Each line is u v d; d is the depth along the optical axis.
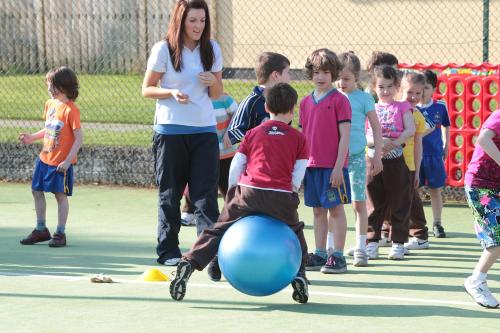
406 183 14.15
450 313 10.62
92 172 21.75
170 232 13.58
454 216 18.03
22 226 17.19
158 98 13.24
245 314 10.55
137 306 10.93
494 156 10.49
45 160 15.36
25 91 34.81
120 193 20.69
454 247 15.17
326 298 11.42
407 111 14.32
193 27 13.12
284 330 9.82
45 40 37.97
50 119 15.37
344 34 38.06
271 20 38.84
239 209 10.88
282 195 10.78
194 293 11.64
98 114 29.94
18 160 22.28
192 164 13.29
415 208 14.93
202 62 13.30
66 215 15.36
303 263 11.09
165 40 13.31
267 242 10.45
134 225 17.20
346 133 12.80
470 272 13.15
